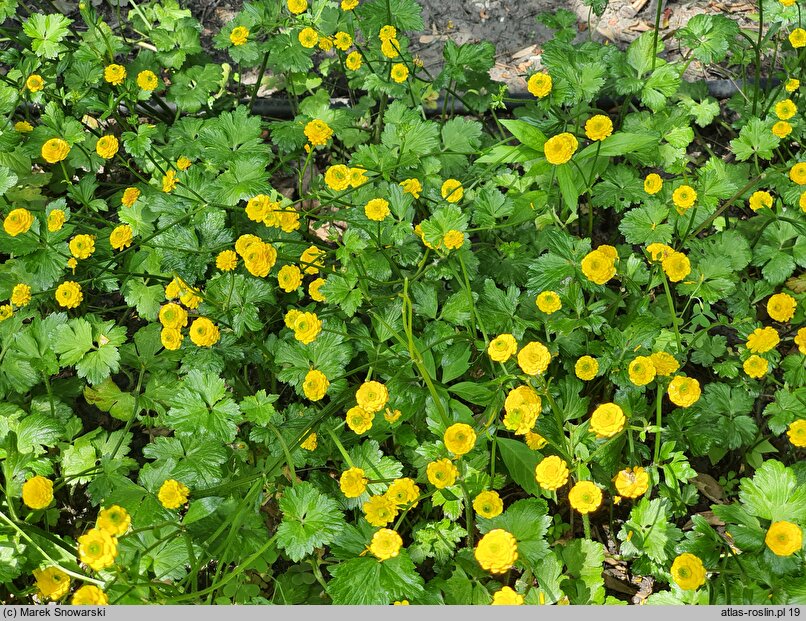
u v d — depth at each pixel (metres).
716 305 1.12
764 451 1.00
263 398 0.94
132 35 1.37
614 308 1.02
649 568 0.89
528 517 0.88
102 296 1.15
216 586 0.84
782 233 1.07
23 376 0.99
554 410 0.89
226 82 1.29
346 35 1.13
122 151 1.23
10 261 1.08
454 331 0.99
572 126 1.15
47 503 0.85
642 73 1.15
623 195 1.09
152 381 1.00
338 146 1.25
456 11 1.42
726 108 1.29
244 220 1.11
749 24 1.36
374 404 0.86
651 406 1.02
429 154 1.12
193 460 0.92
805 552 0.85
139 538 0.88
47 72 1.22
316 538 0.86
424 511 0.95
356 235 1.00
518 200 1.07
